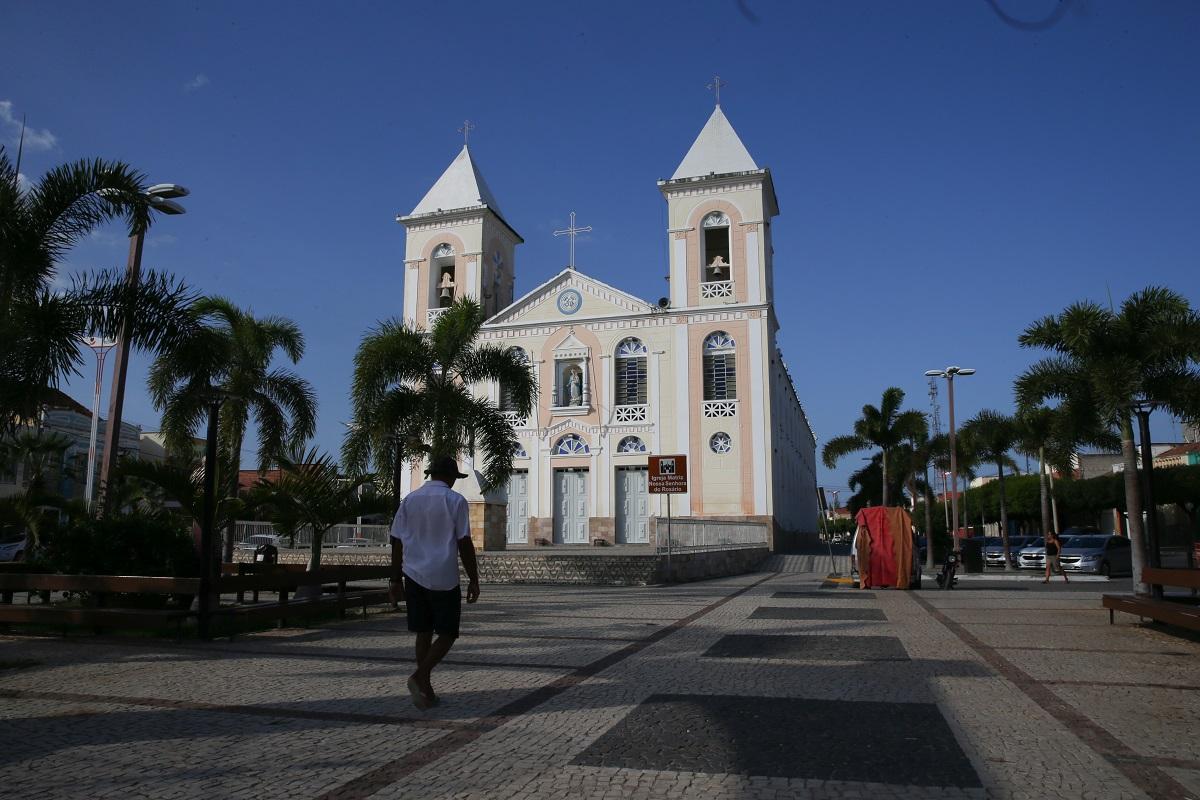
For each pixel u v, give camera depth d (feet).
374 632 38.32
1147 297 56.13
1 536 122.52
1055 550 83.10
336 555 84.33
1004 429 106.52
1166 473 142.82
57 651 32.14
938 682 24.86
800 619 42.32
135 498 64.64
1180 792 14.75
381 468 63.41
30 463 109.40
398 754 17.17
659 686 24.27
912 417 118.32
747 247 121.80
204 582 35.06
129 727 19.49
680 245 124.26
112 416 53.16
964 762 16.53
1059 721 19.92
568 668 27.40
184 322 38.73
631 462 120.57
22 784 15.25
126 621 34.81
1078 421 59.52
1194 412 54.44
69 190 36.04
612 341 124.47
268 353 70.54
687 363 120.67
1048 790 14.87
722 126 127.44
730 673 26.43
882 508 68.03
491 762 16.57
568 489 123.65
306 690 23.91
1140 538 55.62
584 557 74.49
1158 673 26.55
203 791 14.87
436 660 21.26
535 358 126.72
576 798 14.47
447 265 139.13
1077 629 38.47
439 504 21.67
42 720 20.22
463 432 66.85
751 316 119.55
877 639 34.50
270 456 64.85
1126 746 17.71
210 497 35.78
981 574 97.71
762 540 109.50
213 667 28.12
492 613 45.83
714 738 18.38
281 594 44.75
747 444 116.47
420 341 66.33
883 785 15.12
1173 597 42.06
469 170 138.21
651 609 48.08
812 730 19.06
